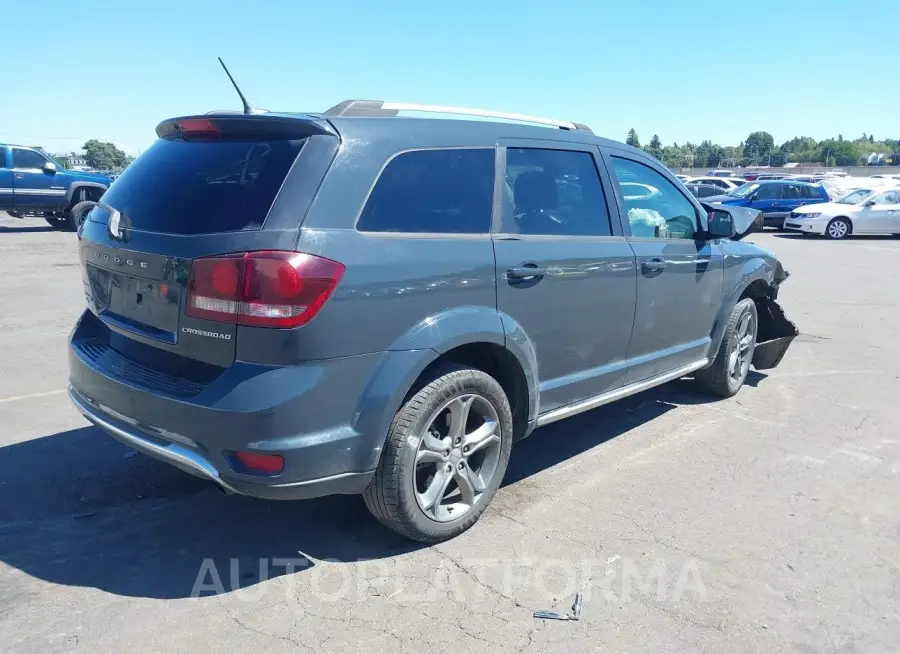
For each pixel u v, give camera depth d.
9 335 7.26
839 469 4.51
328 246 2.92
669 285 4.76
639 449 4.79
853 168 85.81
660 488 4.20
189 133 3.44
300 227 2.89
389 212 3.19
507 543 3.54
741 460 4.63
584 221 4.19
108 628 2.83
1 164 17.05
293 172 2.97
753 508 3.96
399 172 3.27
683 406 5.70
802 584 3.26
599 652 2.77
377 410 3.06
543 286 3.78
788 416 5.49
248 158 3.13
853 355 7.40
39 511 3.73
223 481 2.91
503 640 2.82
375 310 3.04
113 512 3.75
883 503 4.06
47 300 9.03
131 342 3.34
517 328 3.64
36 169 17.53
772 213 24.50
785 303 10.40
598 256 4.12
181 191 3.21
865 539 3.66
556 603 3.07
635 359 4.61
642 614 3.01
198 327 2.95
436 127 3.49
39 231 18.81
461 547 3.50
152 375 3.14
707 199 25.23
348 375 2.99
